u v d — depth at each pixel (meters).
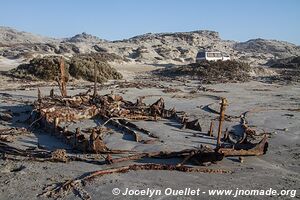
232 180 9.44
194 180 9.33
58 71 35.03
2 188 8.54
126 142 13.04
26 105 20.45
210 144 13.09
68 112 16.34
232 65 51.47
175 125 16.19
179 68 50.72
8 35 183.88
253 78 45.00
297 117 19.16
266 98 27.41
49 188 8.58
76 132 12.13
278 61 80.69
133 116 17.03
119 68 63.97
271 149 12.70
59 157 10.67
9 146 12.02
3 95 24.62
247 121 17.83
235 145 12.08
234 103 24.08
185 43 149.38
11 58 65.31
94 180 9.05
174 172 9.88
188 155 10.71
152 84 35.44
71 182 8.82
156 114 17.81
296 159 11.59
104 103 18.30
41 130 14.67
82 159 10.77
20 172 9.61
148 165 10.09
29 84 31.88
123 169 9.80
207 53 69.75
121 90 29.52
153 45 122.81
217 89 32.91
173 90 30.33
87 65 38.34
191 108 21.55
